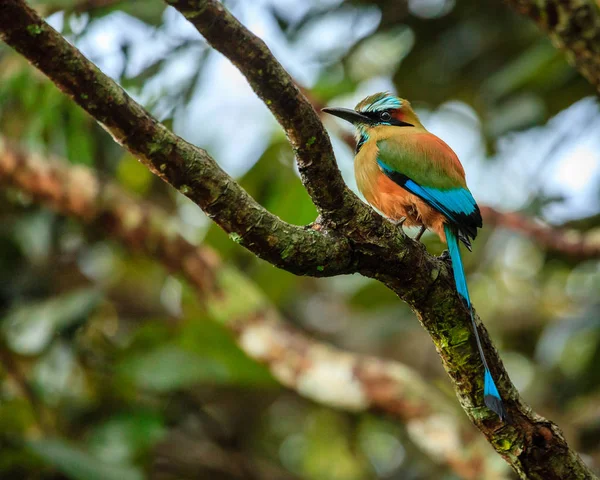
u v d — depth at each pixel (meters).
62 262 12.95
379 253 5.67
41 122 10.66
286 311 15.67
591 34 7.44
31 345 11.09
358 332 14.98
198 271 11.75
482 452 10.23
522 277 14.81
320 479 13.53
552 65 11.18
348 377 10.93
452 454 10.33
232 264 13.95
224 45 4.67
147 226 11.66
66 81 4.64
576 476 5.86
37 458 10.18
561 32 7.53
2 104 11.06
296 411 15.04
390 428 14.38
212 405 14.42
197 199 5.19
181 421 12.72
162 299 14.76
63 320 11.19
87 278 13.35
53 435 11.16
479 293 14.92
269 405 14.73
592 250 11.16
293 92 4.88
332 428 14.77
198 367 11.72
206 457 13.49
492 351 5.97
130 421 11.48
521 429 5.90
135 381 11.67
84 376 11.86
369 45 12.70
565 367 13.45
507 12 12.55
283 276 13.72
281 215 12.05
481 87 12.71
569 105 12.05
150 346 12.09
